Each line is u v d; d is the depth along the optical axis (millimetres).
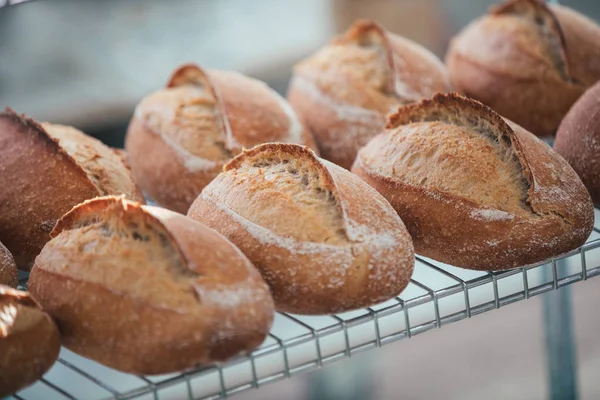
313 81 1285
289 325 1254
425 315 1271
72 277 972
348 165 1252
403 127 1123
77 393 1207
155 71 1461
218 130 1202
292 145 1053
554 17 1280
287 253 1007
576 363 1456
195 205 1076
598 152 1127
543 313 1435
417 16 1533
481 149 1072
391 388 1525
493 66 1296
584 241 1070
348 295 1005
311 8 1526
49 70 1410
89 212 1008
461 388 1516
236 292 951
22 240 1103
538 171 1060
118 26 1435
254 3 1496
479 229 1053
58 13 1393
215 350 942
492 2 1521
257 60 1509
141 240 980
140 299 946
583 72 1274
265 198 1030
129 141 1260
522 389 1509
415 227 1078
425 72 1262
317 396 1524
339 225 1015
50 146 1109
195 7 1471
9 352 937
